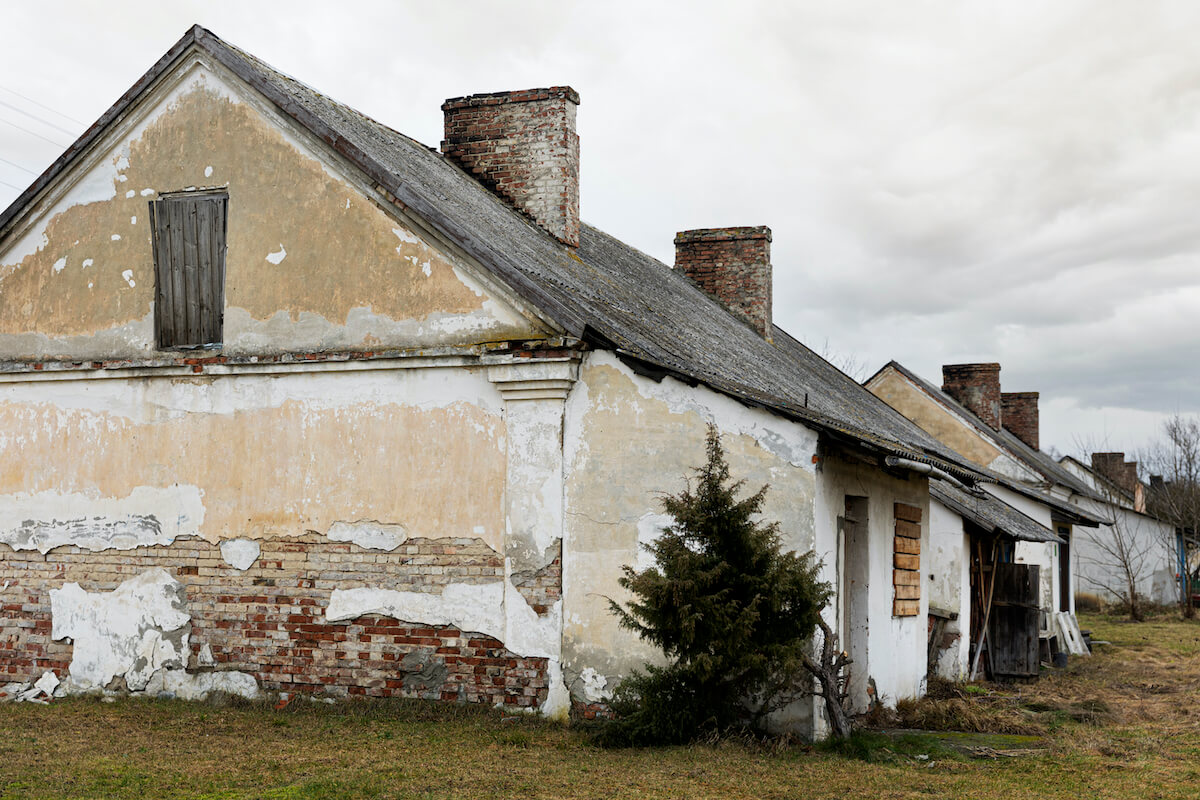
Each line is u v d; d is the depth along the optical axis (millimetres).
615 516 8906
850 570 10773
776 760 7777
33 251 11062
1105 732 10391
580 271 12445
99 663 10250
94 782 6777
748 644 7680
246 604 9844
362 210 9844
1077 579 36438
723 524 7898
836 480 9438
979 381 33844
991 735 10070
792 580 7750
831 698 8312
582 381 9125
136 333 10570
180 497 10180
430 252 9578
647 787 6844
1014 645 16672
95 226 10859
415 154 13375
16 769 7102
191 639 9984
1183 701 13188
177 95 10625
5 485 10805
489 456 9289
